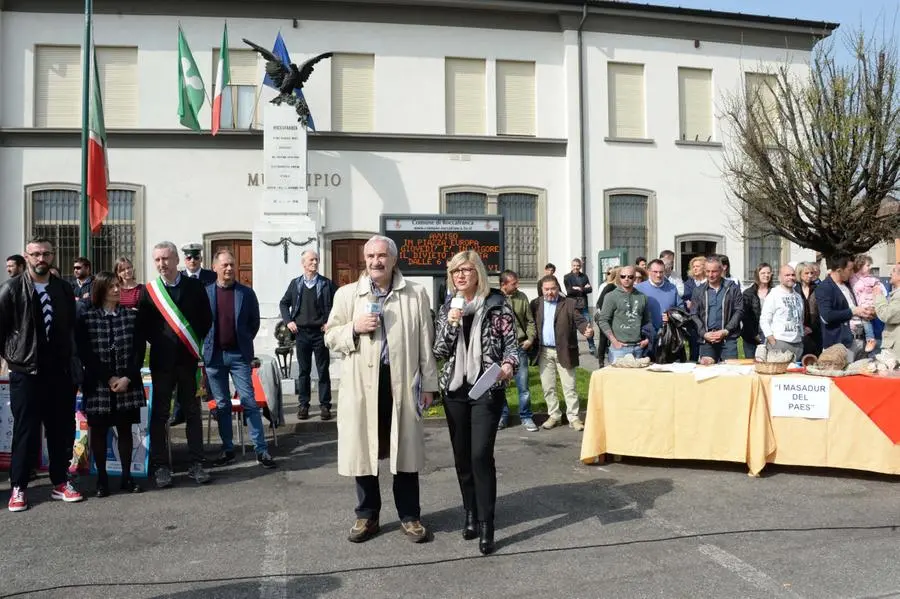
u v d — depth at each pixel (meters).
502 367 4.31
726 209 19.03
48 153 16.25
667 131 18.75
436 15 17.62
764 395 5.96
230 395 6.90
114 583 3.85
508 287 8.19
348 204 17.16
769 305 7.55
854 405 5.71
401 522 4.64
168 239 16.53
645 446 6.25
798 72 19.34
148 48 16.56
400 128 17.48
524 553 4.24
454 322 4.36
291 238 11.60
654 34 18.69
